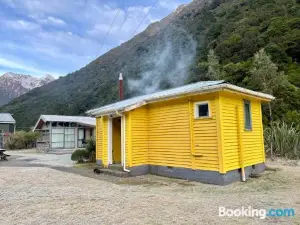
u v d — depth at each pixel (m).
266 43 24.05
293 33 23.00
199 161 7.15
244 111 7.88
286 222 3.67
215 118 6.80
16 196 5.54
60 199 5.19
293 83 18.48
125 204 4.71
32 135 26.69
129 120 8.46
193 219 3.83
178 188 6.35
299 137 11.51
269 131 12.60
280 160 10.92
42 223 3.78
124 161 8.50
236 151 7.18
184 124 7.66
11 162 13.59
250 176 7.65
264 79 16.36
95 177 8.21
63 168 10.69
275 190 5.90
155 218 3.89
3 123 31.95
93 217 4.00
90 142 13.33
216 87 6.46
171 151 8.05
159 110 8.58
